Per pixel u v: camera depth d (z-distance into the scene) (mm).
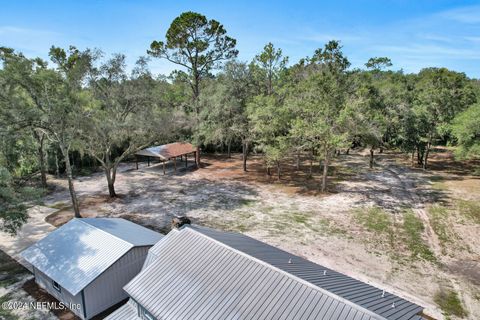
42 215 22719
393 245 17891
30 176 32406
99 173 35375
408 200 25656
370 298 8430
